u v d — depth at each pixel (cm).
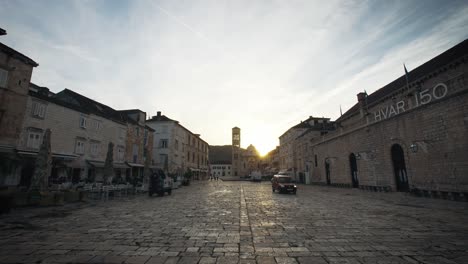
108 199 1478
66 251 463
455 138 1347
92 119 2292
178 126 4312
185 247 492
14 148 1507
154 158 3969
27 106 1639
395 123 1864
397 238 564
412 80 2244
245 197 1631
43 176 1133
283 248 487
